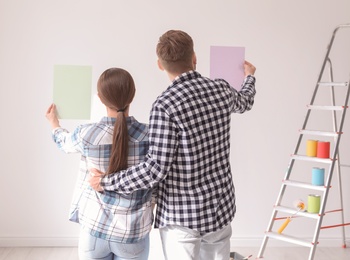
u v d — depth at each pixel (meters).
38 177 3.90
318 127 4.04
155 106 1.73
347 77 4.02
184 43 1.82
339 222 4.10
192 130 1.74
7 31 3.80
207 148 1.79
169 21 3.88
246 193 4.02
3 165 3.87
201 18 3.90
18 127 3.86
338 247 4.07
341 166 3.91
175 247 1.81
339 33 4.00
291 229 4.07
